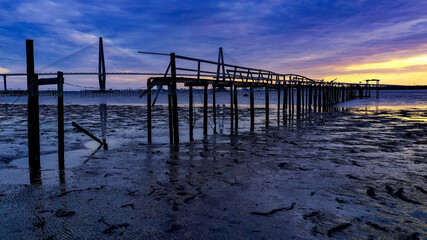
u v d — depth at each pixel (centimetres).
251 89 1716
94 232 393
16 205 497
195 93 11975
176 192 550
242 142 1145
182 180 630
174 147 1047
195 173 687
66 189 583
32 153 779
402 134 1322
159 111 3080
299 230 387
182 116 2430
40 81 795
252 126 1684
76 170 747
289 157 861
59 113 775
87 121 2042
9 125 1744
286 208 464
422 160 811
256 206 473
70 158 907
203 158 855
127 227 405
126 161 837
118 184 612
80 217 443
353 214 439
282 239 362
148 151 982
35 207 487
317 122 1917
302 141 1159
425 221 414
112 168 759
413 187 571
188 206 478
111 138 1296
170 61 1073
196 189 566
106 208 478
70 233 391
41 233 392
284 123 1881
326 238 364
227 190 557
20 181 648
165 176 666
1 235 387
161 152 959
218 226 402
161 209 468
